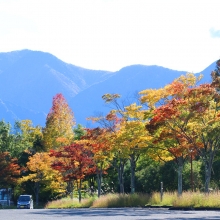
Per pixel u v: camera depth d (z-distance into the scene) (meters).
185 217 23.52
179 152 38.22
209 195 34.06
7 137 86.75
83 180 68.19
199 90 34.94
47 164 67.19
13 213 32.31
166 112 35.16
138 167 68.31
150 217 23.91
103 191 66.31
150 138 41.12
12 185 80.69
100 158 48.69
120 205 42.19
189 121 37.34
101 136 46.78
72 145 54.41
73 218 24.11
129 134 42.12
